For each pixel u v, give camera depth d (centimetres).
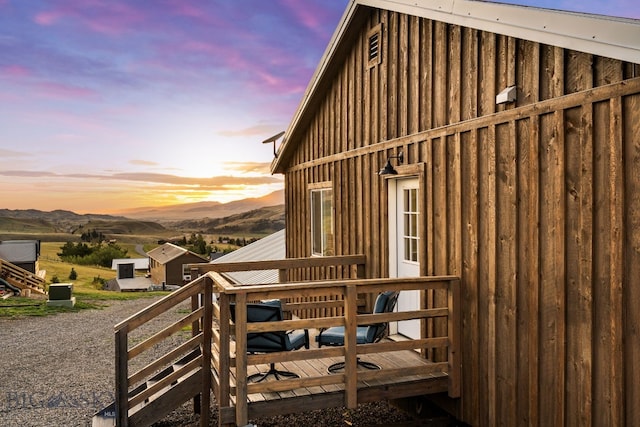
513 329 408
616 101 315
